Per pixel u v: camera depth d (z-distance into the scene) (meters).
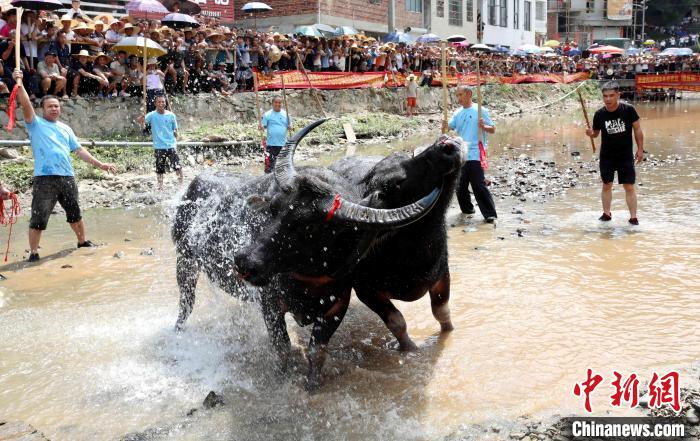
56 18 15.74
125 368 5.47
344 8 30.62
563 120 29.80
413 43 31.73
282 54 21.52
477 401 4.76
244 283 5.47
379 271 5.25
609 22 65.56
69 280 7.74
